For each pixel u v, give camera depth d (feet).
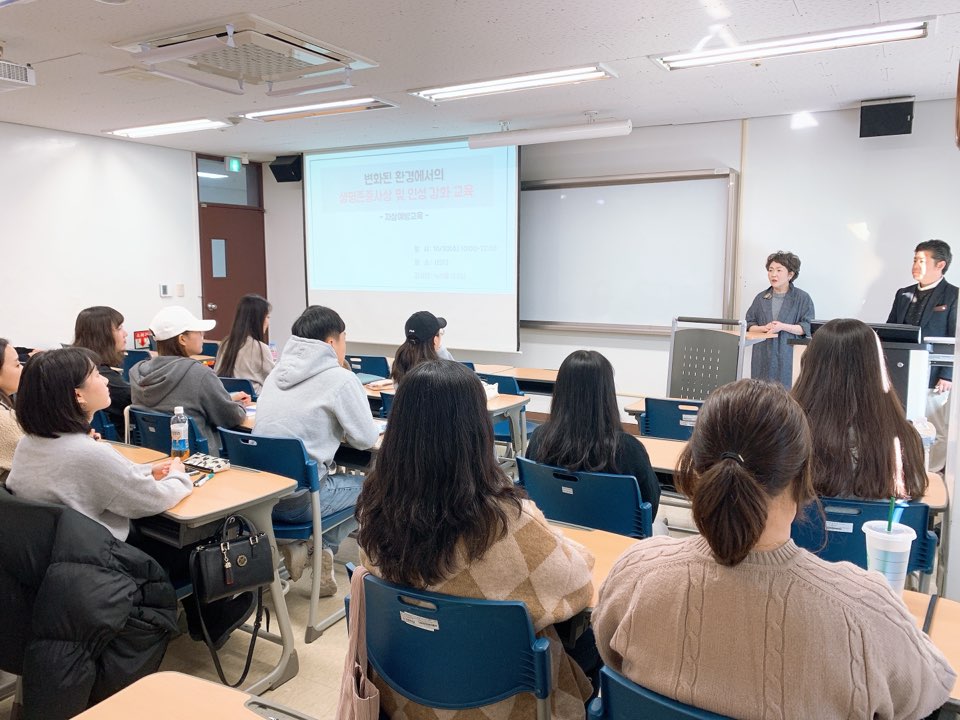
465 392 4.08
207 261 24.38
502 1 9.68
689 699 3.05
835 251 16.88
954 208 15.57
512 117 17.75
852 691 2.77
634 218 19.24
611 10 10.02
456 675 4.25
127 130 19.43
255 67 12.47
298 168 24.29
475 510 4.05
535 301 21.15
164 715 3.44
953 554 5.20
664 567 3.23
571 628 5.12
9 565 5.89
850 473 5.56
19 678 6.68
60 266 19.97
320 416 9.05
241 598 7.42
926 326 14.57
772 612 2.88
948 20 10.37
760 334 15.12
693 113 17.06
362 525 4.31
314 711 7.27
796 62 12.60
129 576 6.09
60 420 6.30
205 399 9.75
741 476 2.81
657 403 10.62
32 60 12.50
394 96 15.33
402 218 22.35
